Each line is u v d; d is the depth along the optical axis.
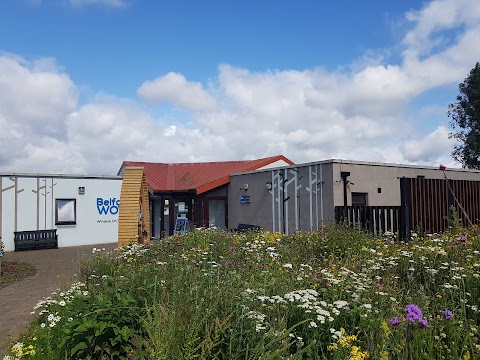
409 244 8.02
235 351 3.43
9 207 22.08
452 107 37.31
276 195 20.61
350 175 17.78
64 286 7.24
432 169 20.58
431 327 3.51
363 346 3.51
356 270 5.88
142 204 13.55
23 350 4.43
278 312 3.88
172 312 3.58
